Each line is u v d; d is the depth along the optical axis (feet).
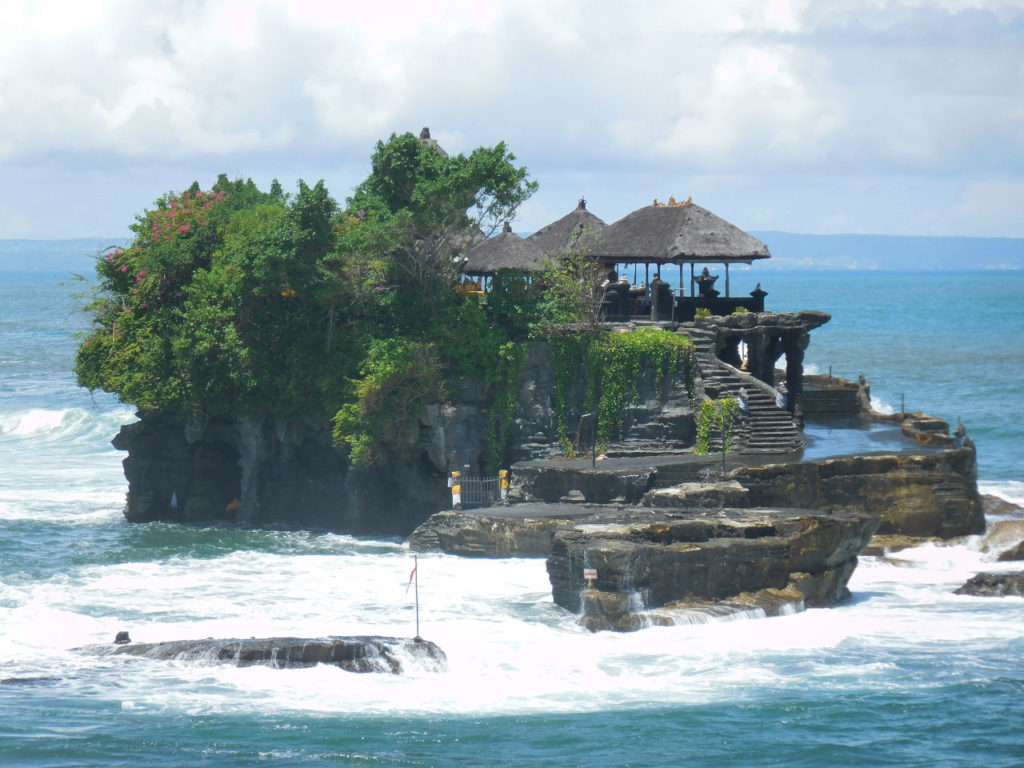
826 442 326.03
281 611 247.29
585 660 218.38
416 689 205.77
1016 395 624.18
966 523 296.30
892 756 184.14
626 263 368.89
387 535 325.21
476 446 324.39
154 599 256.52
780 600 245.24
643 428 323.37
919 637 231.91
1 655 219.41
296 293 332.80
